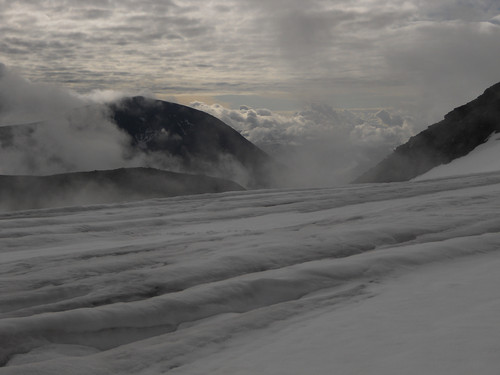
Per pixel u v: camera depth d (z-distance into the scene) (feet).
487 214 44.93
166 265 31.45
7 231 49.03
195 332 19.72
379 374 14.57
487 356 15.05
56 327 19.85
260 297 24.77
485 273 27.12
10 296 25.36
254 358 17.03
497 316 19.11
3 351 18.20
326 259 31.99
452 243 33.63
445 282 25.59
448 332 17.57
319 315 21.72
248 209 63.21
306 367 15.75
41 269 31.76
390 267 28.99
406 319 19.74
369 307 22.03
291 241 36.60
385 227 39.32
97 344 19.71
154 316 21.72
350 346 17.22
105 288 26.18
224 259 30.94
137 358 17.38
